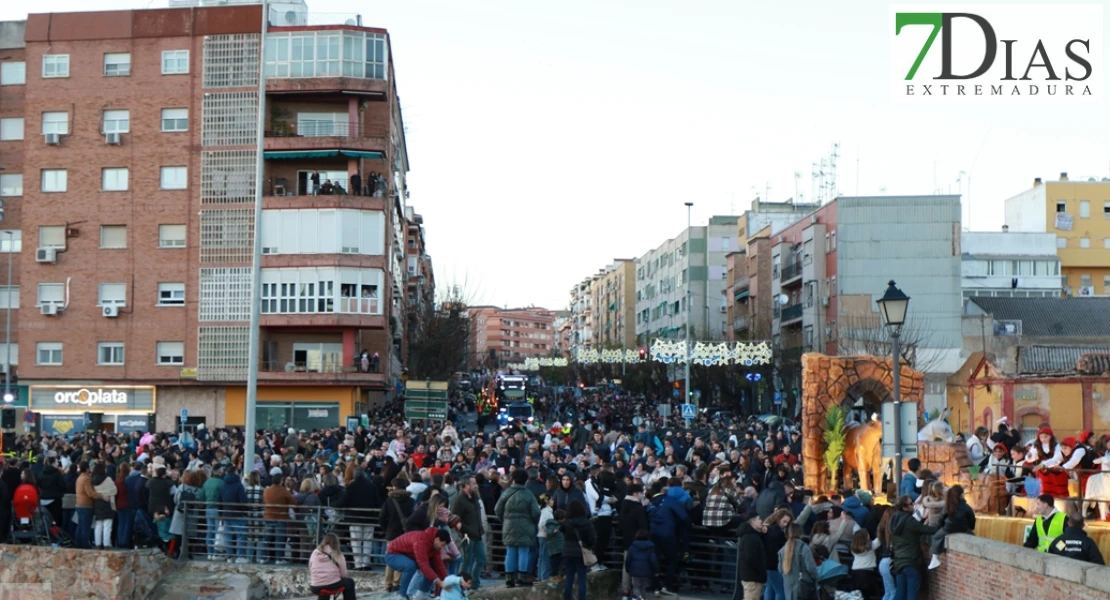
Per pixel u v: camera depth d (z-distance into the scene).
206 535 22.16
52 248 54.62
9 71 56.47
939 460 22.00
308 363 55.50
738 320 98.75
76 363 54.94
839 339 67.38
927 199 68.94
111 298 55.06
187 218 54.81
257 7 55.03
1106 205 98.06
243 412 54.94
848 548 17.69
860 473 25.31
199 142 54.97
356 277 54.12
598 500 20.42
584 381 129.62
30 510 21.98
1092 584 12.23
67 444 32.81
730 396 85.62
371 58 55.09
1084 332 67.44
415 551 16.77
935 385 63.09
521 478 19.06
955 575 15.62
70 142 55.16
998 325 67.75
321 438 34.03
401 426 38.50
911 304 68.56
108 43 55.41
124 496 22.61
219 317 54.38
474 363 165.38
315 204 53.97
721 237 119.69
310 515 21.55
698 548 20.08
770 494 18.62
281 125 55.78
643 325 148.00
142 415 54.75
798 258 79.50
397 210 72.75
